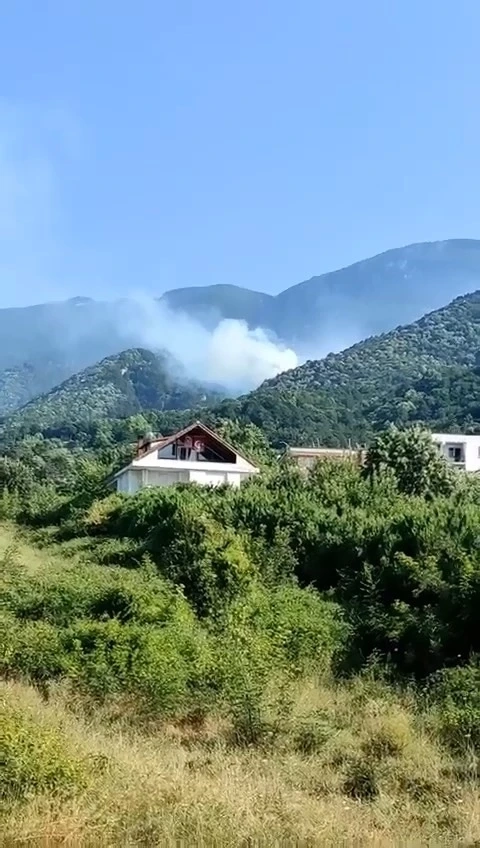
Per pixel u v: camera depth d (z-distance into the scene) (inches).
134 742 481.1
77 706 546.3
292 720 515.8
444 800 399.5
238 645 663.8
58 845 327.6
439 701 583.2
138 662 587.5
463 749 480.1
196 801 361.4
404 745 480.4
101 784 380.8
